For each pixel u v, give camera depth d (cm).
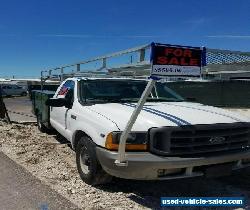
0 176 602
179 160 460
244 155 500
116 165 466
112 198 504
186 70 419
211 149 482
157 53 404
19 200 493
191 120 492
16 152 774
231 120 512
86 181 548
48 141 896
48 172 622
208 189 553
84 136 556
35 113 1079
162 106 577
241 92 1973
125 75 778
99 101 623
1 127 1111
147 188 550
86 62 750
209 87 1970
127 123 446
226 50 448
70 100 667
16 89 4175
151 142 463
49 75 1162
